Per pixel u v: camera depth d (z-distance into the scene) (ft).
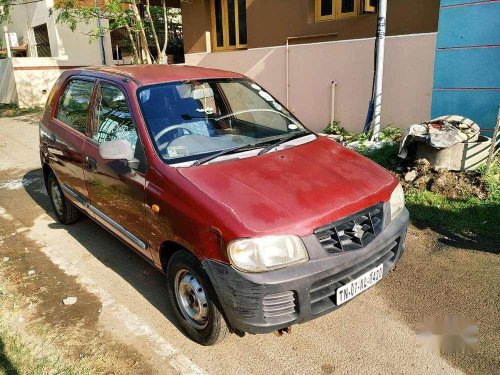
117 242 15.21
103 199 12.50
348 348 9.71
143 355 9.66
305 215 8.54
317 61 26.45
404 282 12.03
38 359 9.53
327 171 10.14
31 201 19.58
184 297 10.03
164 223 9.73
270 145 11.39
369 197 9.49
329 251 8.55
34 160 26.99
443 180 16.90
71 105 14.78
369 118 22.90
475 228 14.66
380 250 9.28
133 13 30.63
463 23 20.29
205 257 8.69
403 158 18.70
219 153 10.64
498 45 19.54
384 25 20.99
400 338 9.96
